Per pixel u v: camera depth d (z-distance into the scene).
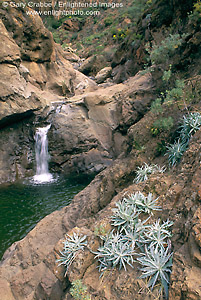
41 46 20.83
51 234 7.17
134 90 15.33
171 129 6.94
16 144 15.30
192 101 7.13
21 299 5.33
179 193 4.67
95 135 16.31
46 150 16.19
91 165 15.59
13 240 8.82
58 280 5.07
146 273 3.87
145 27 20.84
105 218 5.21
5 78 14.65
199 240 3.55
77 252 4.87
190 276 3.44
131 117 14.88
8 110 14.23
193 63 10.02
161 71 11.70
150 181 5.28
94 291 4.24
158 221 4.50
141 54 20.22
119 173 7.37
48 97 19.95
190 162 5.11
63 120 16.59
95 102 16.88
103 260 4.60
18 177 14.84
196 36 10.05
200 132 5.58
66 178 15.01
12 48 15.41
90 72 34.56
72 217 7.68
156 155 7.08
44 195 12.48
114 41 36.72
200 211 3.89
